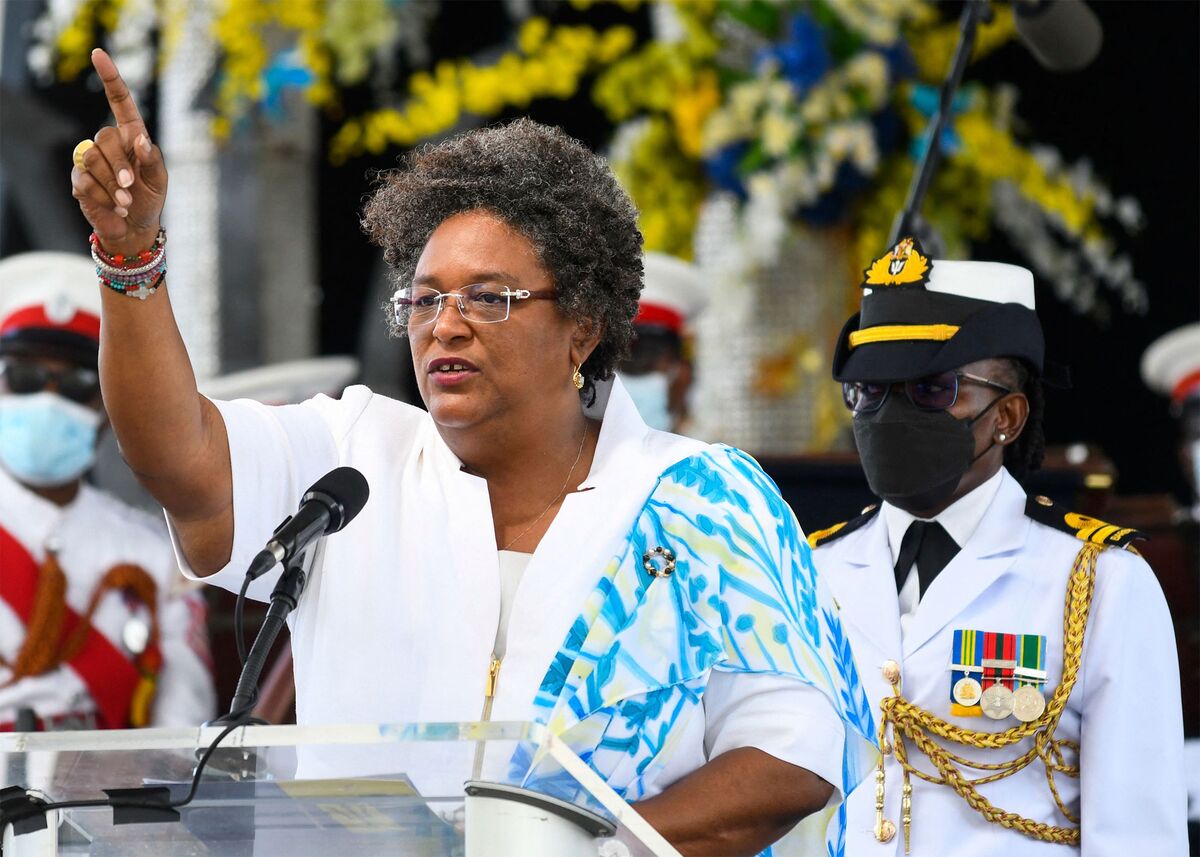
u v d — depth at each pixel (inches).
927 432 566.6
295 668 433.4
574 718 404.2
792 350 1029.2
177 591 853.8
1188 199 1352.1
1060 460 701.9
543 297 427.8
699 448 443.8
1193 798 685.3
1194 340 963.3
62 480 840.9
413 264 443.8
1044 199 1080.8
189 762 321.4
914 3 1041.5
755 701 412.5
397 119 1125.1
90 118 1267.2
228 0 1086.4
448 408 424.2
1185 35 1341.0
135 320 390.0
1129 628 554.3
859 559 597.6
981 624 569.0
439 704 413.7
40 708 808.3
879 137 1032.2
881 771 561.9
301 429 439.5
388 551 428.5
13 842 341.1
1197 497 964.0
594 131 1307.8
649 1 1132.5
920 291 576.4
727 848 392.8
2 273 844.0
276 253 1183.6
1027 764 552.1
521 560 430.9
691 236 1050.7
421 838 342.6
